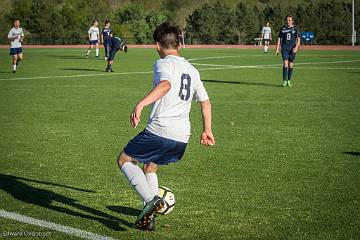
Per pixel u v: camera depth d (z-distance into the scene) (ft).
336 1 375.66
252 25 370.53
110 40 148.36
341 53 262.47
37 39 357.61
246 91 103.55
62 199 38.70
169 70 30.68
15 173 45.70
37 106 83.20
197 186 42.01
